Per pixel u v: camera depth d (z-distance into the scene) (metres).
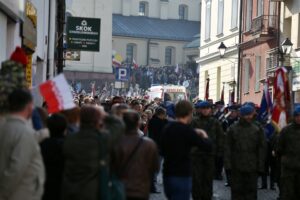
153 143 9.58
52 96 9.64
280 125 15.95
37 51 22.97
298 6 36.66
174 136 10.88
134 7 115.69
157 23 116.19
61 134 9.40
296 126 14.18
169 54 114.50
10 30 17.17
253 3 44.53
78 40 32.75
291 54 36.94
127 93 73.06
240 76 46.62
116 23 112.50
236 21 48.44
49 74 26.94
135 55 112.12
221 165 21.67
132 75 102.00
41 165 7.87
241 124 14.91
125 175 9.38
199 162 15.55
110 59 78.12
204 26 56.31
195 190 15.59
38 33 23.27
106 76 77.88
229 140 14.99
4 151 7.69
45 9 25.50
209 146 10.95
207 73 55.34
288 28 38.78
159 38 113.56
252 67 44.16
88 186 8.31
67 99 9.66
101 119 8.85
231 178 15.04
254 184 14.89
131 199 9.33
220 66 51.84
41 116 10.03
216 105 24.78
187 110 10.96
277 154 14.63
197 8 119.56
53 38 27.41
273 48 40.09
